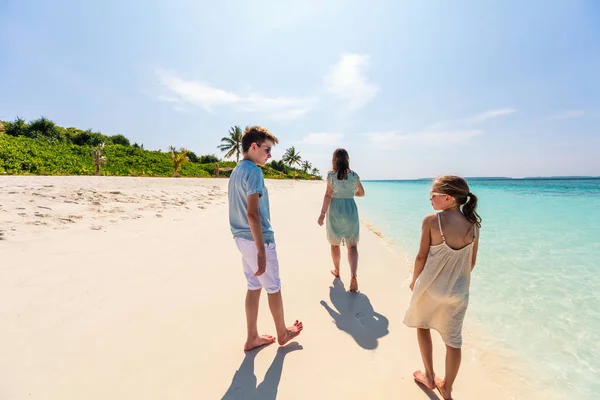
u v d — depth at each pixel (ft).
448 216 5.96
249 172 6.64
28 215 17.84
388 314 9.72
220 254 14.49
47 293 9.35
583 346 8.51
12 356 6.51
